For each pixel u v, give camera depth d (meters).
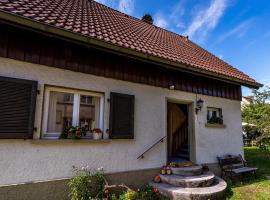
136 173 6.30
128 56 6.11
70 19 5.90
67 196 5.08
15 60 4.79
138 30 9.09
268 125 13.38
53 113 5.38
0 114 4.41
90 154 5.57
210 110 9.05
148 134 6.75
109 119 5.94
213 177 6.48
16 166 4.55
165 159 7.04
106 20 7.93
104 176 5.70
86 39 5.05
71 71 5.55
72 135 5.36
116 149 6.04
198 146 7.95
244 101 28.17
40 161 4.85
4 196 4.37
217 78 8.31
